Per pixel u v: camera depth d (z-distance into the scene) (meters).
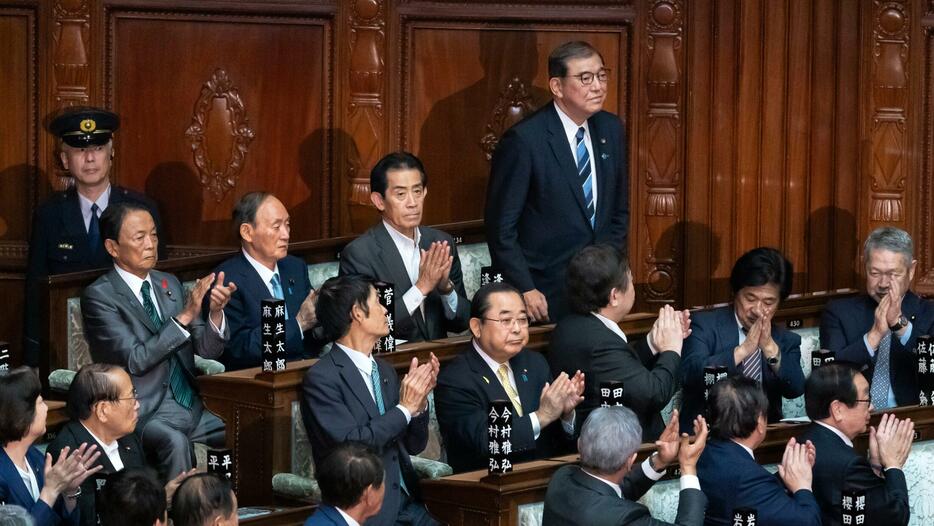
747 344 22.88
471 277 27.30
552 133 24.98
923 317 24.80
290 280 23.78
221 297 21.89
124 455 20.39
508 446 19.09
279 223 23.27
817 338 25.77
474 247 27.41
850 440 20.98
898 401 24.50
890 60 29.42
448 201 29.73
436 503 19.92
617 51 29.67
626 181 25.91
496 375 21.00
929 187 29.59
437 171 29.67
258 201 23.31
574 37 29.61
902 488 20.75
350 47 29.27
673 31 29.56
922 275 29.67
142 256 22.27
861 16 29.36
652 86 29.62
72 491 18.95
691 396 23.05
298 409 20.92
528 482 19.23
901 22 29.34
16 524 15.67
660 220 29.80
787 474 20.09
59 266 26.08
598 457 18.03
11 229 28.77
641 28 29.56
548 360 22.02
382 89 29.33
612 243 25.62
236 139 29.22
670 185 29.78
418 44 29.45
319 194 29.50
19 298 28.78
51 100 28.56
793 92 29.52
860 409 20.75
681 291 29.94
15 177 28.66
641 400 21.12
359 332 19.86
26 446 18.97
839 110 29.53
